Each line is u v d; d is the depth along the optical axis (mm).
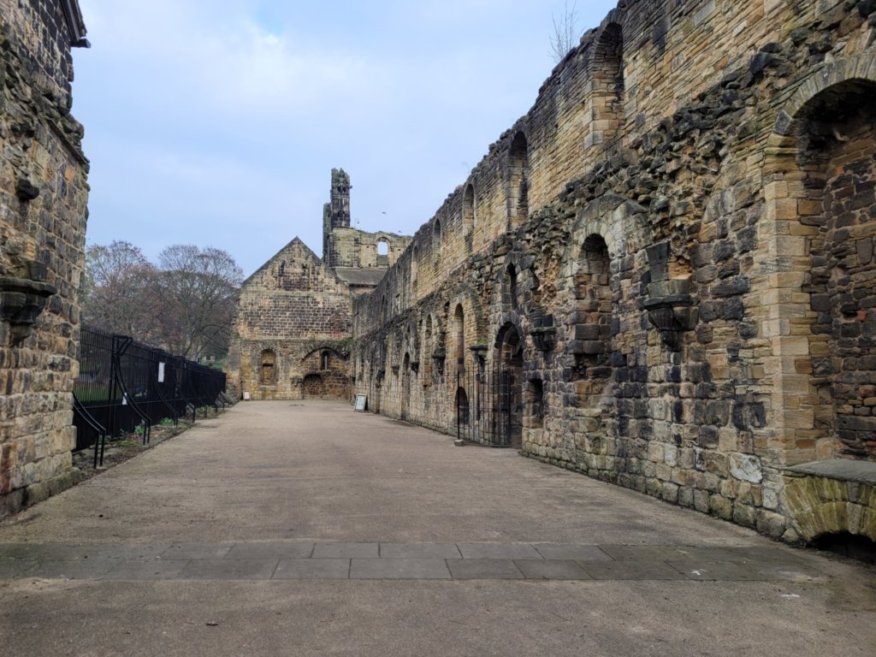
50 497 10289
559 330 14766
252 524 8656
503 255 19109
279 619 5297
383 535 8102
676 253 10094
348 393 62656
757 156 8477
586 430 13297
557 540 7910
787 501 7816
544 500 10523
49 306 10195
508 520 9016
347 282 64375
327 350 62500
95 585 6059
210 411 36594
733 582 6363
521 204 19125
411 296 32750
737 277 8820
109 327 63156
